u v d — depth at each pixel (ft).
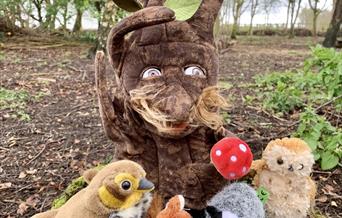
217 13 1.66
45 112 4.71
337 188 2.70
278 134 3.31
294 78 4.46
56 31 12.47
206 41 1.60
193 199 1.61
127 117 1.63
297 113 3.93
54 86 6.13
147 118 1.52
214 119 1.59
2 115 4.58
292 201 1.65
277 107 4.01
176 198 1.38
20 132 4.01
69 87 6.06
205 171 1.59
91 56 9.13
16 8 11.75
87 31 13.52
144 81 1.55
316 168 2.90
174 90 1.51
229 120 3.58
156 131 1.59
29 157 3.38
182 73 1.55
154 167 1.66
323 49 3.14
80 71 7.40
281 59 10.14
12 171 3.13
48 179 2.96
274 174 1.67
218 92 1.63
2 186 2.88
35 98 5.36
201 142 1.66
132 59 1.57
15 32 11.51
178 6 1.61
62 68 7.77
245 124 3.61
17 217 2.51
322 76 3.13
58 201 2.27
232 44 12.76
